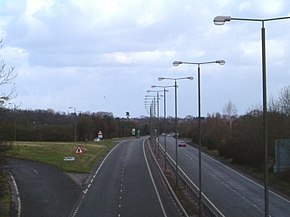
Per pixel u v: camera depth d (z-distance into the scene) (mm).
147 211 43844
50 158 83688
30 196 50750
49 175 66750
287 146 64875
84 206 46375
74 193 53906
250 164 82375
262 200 51531
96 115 195875
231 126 122500
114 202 48719
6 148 37250
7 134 39125
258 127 79750
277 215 43406
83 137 156750
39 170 70875
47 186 57781
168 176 69188
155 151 114000
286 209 46438
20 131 133375
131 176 69812
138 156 101938
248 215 42969
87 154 98375
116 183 62531
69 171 71562
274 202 50438
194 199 48812
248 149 83125
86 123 159750
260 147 77375
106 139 169375
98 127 176000
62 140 145125
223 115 169125
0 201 42844
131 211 43906
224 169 82125
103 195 52969
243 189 59625
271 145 74750
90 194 53562
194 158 101188
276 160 65500
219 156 103125
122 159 95062
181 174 74000
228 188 60406
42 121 172250
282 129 75438
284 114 77438
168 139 173000
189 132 172000
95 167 80375
